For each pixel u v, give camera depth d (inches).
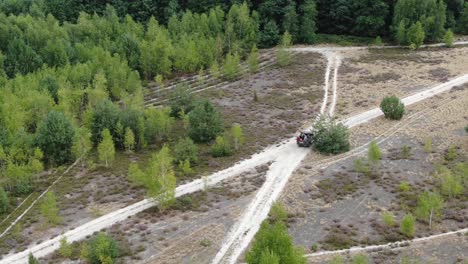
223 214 1985.7
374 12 4379.9
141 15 4397.1
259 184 2220.7
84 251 1700.3
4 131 2427.4
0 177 2329.0
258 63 3895.2
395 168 2309.3
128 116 2696.9
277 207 1899.6
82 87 3095.5
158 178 1998.0
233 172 2351.1
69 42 3587.6
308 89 3385.8
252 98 3280.0
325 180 2223.2
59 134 2475.4
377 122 2824.8
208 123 2691.9
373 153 2257.6
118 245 1795.0
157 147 2672.2
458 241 1748.3
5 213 2090.3
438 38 4261.8
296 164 2402.8
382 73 3595.0
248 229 1882.4
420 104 3026.6
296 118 2950.3
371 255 1689.2
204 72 3757.4
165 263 1696.6
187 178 2300.7
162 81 3627.0
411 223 1759.4
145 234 1868.8
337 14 4461.1
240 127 2827.3
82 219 2003.0
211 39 3855.8
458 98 3070.9
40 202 2166.6
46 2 4291.3
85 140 2513.5
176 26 4065.0
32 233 1925.4
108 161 2477.9
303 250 1612.9
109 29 3900.1
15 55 3363.7
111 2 4448.8
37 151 2338.8
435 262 1638.8
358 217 1929.1
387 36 4441.4
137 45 3683.6
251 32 4138.8
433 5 4215.1
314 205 2027.6
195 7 4448.8
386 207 1987.0
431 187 2124.8
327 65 3828.7
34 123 2753.4
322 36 4480.8
